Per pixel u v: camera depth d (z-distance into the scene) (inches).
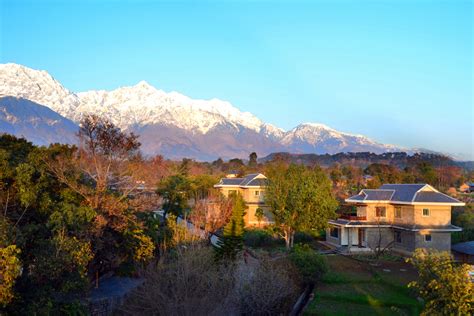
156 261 1127.0
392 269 1352.1
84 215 905.5
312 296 1087.6
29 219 890.1
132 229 1060.5
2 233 653.3
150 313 880.3
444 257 695.7
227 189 2410.2
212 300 837.8
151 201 1306.6
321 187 1688.0
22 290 687.1
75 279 731.4
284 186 1695.4
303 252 1216.8
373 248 1615.4
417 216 1545.3
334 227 1745.8
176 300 817.5
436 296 657.0
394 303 1020.5
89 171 1129.4
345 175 3929.6
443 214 1555.1
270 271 946.1
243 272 961.5
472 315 613.6
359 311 985.5
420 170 3496.6
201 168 4330.7
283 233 1771.7
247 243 1705.2
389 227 1646.2
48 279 708.0
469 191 3587.6
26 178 868.6
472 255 1461.6
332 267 1379.2
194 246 1106.1
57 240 739.4
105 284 1071.0
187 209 1983.3
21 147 1033.5
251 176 2336.4
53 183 990.4
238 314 880.3
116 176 1202.6
